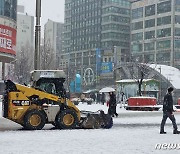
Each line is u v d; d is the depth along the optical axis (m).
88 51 123.75
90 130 15.87
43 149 10.18
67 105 16.66
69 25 137.38
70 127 16.45
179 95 59.62
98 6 123.12
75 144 11.26
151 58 108.69
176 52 103.31
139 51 112.94
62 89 16.95
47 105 16.28
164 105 14.66
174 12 104.19
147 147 10.69
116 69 64.50
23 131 15.24
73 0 135.62
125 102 43.53
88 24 126.88
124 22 119.75
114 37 117.62
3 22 29.64
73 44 133.12
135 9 116.81
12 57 30.97
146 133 14.73
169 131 15.60
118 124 19.17
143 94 48.38
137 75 56.88
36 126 16.02
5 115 16.17
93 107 36.22
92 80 104.88
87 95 63.31
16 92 15.98
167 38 104.81
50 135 13.79
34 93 16.25
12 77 66.75
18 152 9.60
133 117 24.20
